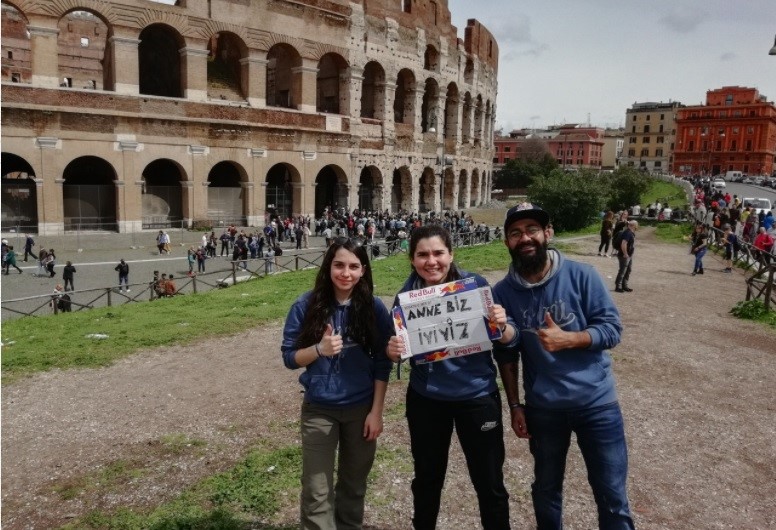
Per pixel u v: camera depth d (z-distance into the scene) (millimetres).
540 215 4465
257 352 11914
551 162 108938
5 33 58469
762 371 10234
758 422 8016
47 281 26781
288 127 45656
